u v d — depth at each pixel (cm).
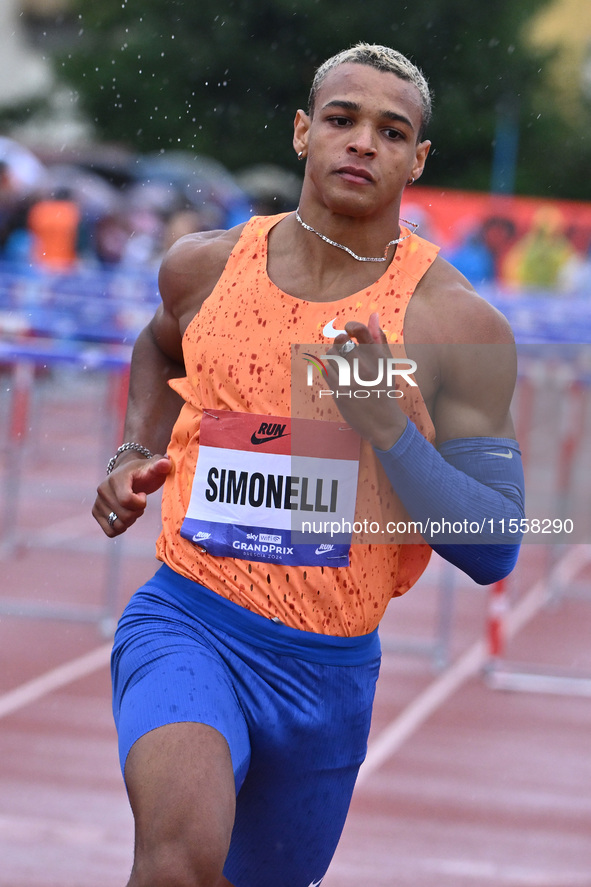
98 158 6819
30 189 5312
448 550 876
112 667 903
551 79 10725
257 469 873
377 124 863
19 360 2648
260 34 9012
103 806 1528
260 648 864
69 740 1761
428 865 1410
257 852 905
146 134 9225
